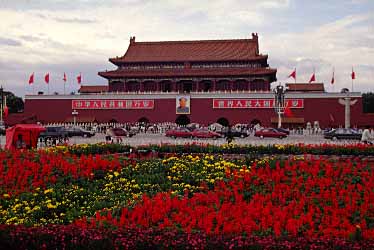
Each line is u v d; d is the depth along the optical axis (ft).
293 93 322.96
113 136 219.82
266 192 66.69
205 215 51.83
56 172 76.95
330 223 51.52
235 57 343.05
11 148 99.19
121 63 353.72
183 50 359.46
